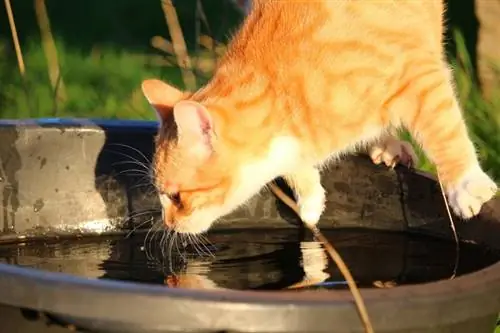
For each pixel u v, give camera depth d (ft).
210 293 9.35
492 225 13.46
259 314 9.21
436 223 14.47
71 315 9.57
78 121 15.42
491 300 10.19
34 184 15.14
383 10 13.79
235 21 30.14
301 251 14.19
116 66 29.48
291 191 15.28
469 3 28.63
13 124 15.03
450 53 23.73
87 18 36.58
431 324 9.77
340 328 9.42
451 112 13.85
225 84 13.64
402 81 13.71
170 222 14.02
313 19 13.66
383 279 12.84
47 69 27.20
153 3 38.17
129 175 15.37
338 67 13.43
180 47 20.68
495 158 18.30
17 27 34.88
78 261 13.97
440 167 14.03
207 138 13.25
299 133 13.64
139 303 9.28
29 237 15.14
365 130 13.91
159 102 13.83
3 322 10.38
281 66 13.51
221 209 13.84
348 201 15.17
